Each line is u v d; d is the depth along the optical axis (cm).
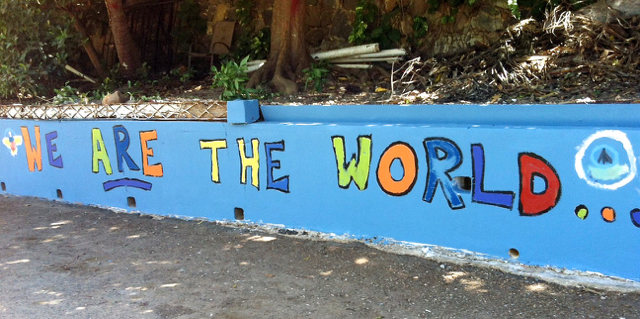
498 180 455
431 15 948
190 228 636
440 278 455
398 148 502
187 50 1200
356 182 534
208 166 641
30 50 998
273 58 930
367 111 543
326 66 962
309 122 574
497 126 461
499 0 875
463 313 396
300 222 582
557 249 436
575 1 823
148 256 557
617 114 415
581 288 413
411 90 812
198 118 642
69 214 736
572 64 744
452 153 474
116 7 1087
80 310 437
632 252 402
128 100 841
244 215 624
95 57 1144
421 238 505
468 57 861
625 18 761
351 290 448
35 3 1015
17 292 480
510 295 416
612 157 400
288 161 576
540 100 658
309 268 497
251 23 1130
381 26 993
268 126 581
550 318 379
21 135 847
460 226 481
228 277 490
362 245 533
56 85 1073
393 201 515
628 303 386
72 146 776
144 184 706
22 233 661
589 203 416
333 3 1057
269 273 493
